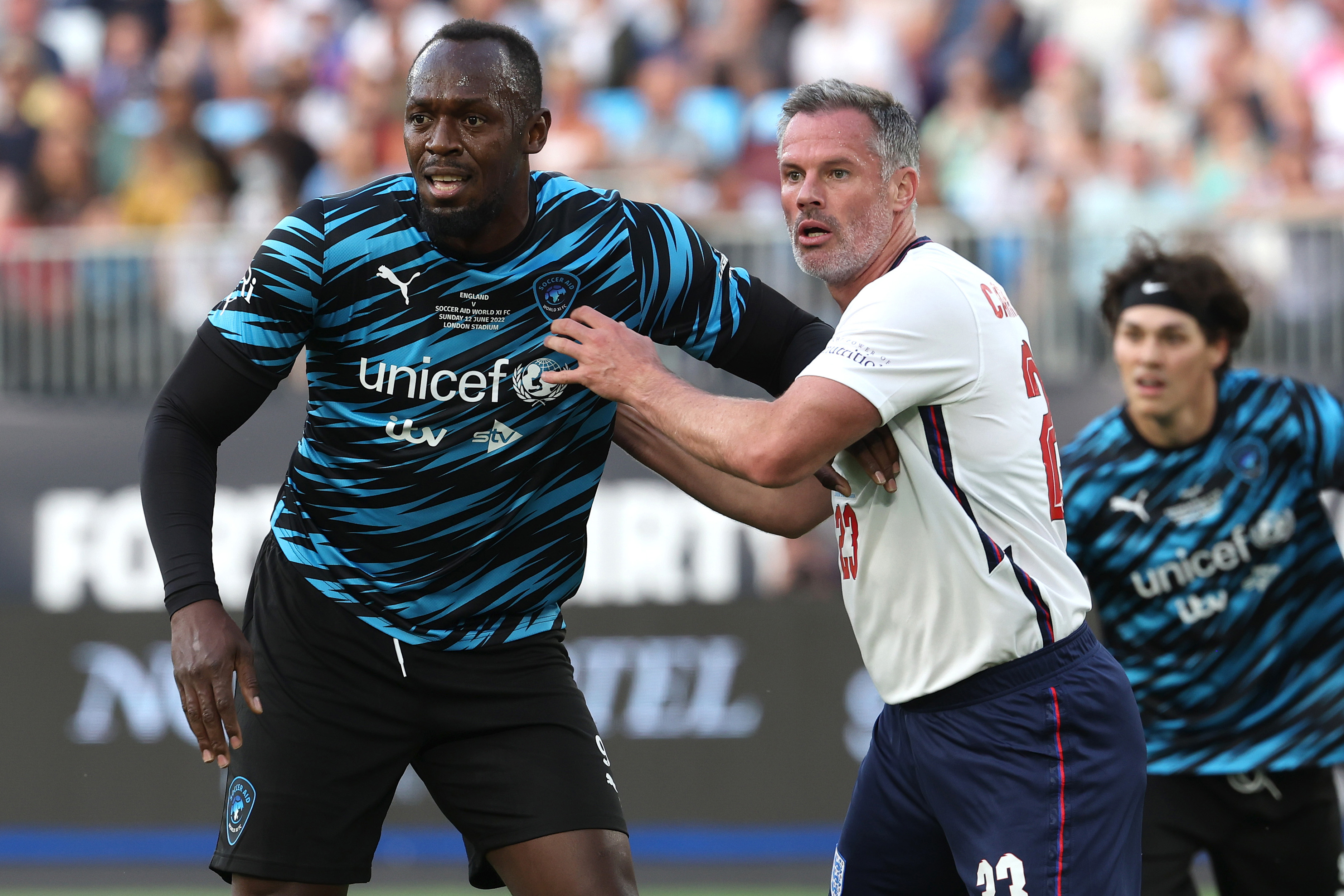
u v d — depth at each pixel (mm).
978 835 10789
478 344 11109
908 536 10961
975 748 10836
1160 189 32344
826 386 10531
